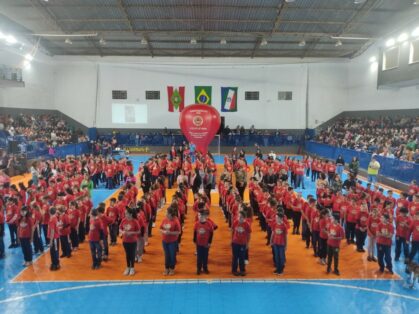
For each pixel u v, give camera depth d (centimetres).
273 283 905
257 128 3728
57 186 1400
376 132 2867
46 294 842
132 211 936
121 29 2698
